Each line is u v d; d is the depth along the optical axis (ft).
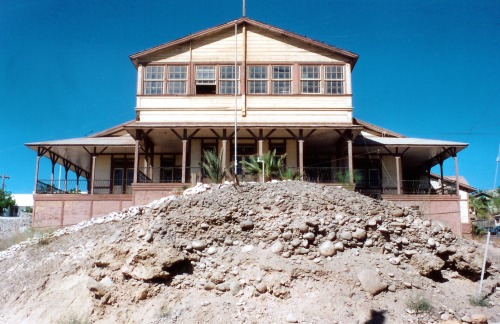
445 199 87.35
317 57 92.58
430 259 45.70
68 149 97.19
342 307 39.55
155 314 41.78
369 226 48.37
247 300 41.65
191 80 91.76
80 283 49.70
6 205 192.03
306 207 50.14
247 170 73.26
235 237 48.37
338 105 90.58
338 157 98.84
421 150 96.43
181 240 47.67
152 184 80.28
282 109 90.48
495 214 145.59
